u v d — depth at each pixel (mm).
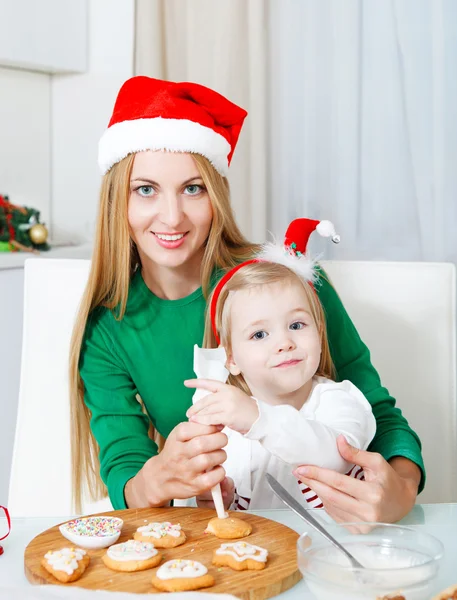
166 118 1154
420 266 1374
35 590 645
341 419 1006
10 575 714
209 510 868
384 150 2283
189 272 1269
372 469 893
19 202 2408
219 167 1225
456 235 2246
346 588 598
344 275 1373
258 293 1055
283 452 894
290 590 684
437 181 2244
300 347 1045
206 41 2383
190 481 872
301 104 2354
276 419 891
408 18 2227
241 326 1062
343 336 1252
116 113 1215
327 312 1248
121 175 1177
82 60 2350
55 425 1337
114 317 1269
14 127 2365
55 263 1359
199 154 1172
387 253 2312
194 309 1269
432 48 2215
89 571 697
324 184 2346
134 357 1263
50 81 2459
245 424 885
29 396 1338
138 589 661
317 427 912
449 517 888
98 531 764
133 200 1179
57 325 1349
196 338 1264
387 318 1372
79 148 2439
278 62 2365
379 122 2279
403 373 1372
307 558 634
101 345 1263
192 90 1184
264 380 1056
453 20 2193
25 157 2412
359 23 2260
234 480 1086
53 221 2514
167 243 1171
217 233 1209
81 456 1263
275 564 707
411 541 700
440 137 2229
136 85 1196
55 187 2516
